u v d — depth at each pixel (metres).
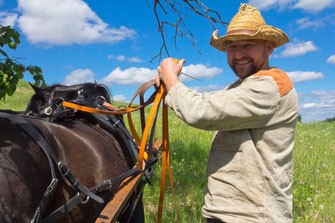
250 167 1.93
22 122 1.87
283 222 1.92
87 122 2.60
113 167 2.36
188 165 6.17
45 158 1.80
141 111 2.62
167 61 2.22
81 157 2.12
